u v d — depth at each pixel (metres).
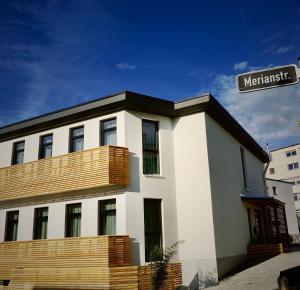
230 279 14.05
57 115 16.95
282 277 8.14
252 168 23.41
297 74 5.98
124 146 15.04
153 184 15.16
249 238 19.33
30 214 16.95
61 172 15.75
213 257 14.21
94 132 16.03
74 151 16.64
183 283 14.54
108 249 13.26
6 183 17.72
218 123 17.66
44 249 14.98
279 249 17.97
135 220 14.33
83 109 16.14
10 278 15.38
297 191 56.62
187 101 15.89
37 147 17.83
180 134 16.22
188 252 14.77
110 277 12.77
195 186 15.30
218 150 16.92
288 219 37.75
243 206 19.42
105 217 14.84
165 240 14.74
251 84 6.25
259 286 12.07
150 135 15.98
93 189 15.21
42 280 14.39
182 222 15.23
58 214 15.98
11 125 18.72
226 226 16.08
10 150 18.92
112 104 15.45
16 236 17.42
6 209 17.95
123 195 14.46
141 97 15.45
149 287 12.95
